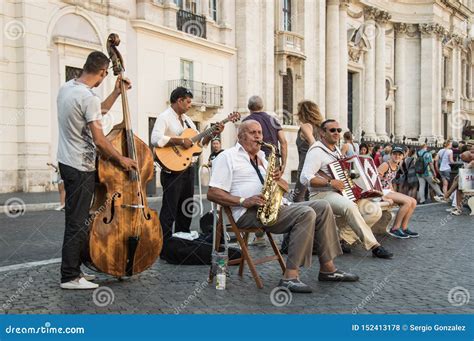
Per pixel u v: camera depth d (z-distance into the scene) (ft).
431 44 155.33
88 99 17.85
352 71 134.31
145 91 74.59
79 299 17.42
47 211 45.70
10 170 57.88
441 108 168.25
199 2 86.43
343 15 124.67
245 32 93.35
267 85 97.96
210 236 23.63
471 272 22.22
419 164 57.93
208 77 86.99
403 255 25.99
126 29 71.61
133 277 20.48
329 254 20.08
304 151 27.27
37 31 59.31
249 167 19.47
